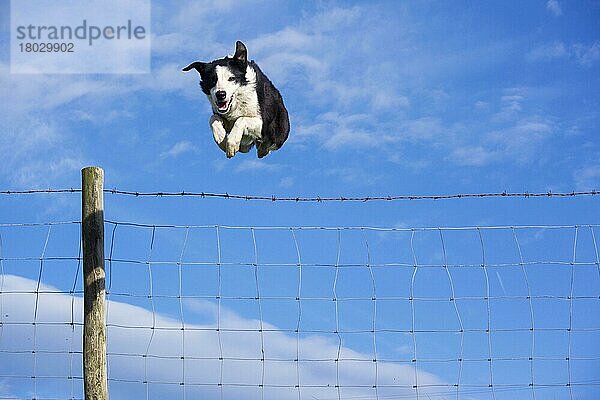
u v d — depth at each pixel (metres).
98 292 5.40
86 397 5.28
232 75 6.92
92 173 5.57
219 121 6.81
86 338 5.34
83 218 5.52
